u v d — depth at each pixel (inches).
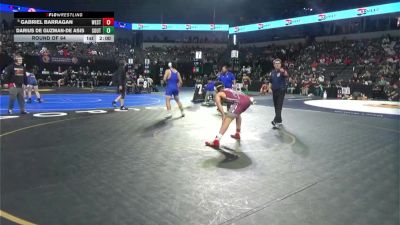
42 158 240.2
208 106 649.0
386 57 1234.6
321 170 225.5
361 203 168.9
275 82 412.8
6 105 565.3
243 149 283.4
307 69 1439.5
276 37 1798.7
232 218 149.3
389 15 1384.1
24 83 468.8
